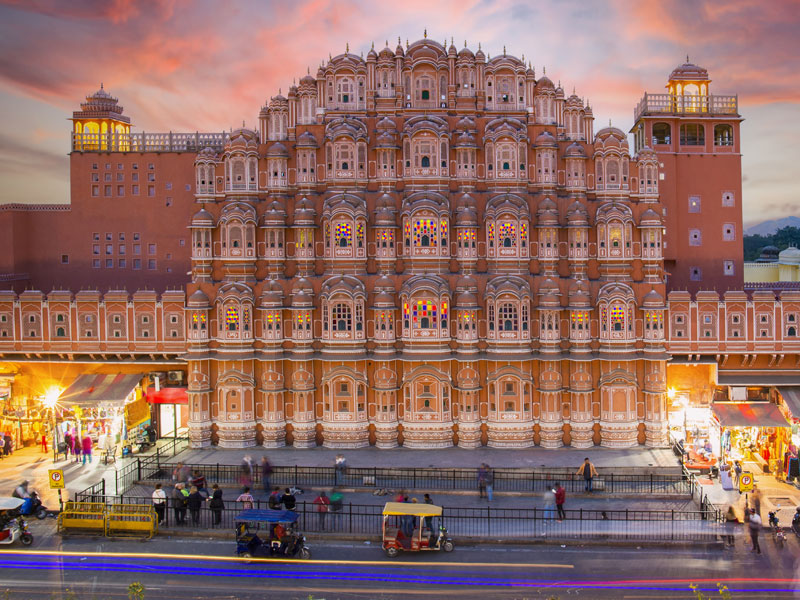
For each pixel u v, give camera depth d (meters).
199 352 58.53
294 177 60.97
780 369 60.38
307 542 42.03
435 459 54.72
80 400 58.72
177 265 73.12
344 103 62.12
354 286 57.59
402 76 61.97
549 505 43.69
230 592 35.97
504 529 42.72
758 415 56.44
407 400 58.34
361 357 57.59
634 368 58.06
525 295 57.25
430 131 59.25
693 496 47.59
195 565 38.91
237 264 59.62
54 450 57.50
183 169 73.19
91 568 38.66
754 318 59.00
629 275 59.47
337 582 36.88
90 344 61.66
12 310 61.94
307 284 58.53
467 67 61.69
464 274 58.69
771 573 37.69
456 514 45.09
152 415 63.78
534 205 60.28
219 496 43.56
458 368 58.25
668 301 59.12
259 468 51.59
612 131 60.94
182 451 57.91
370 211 60.06
